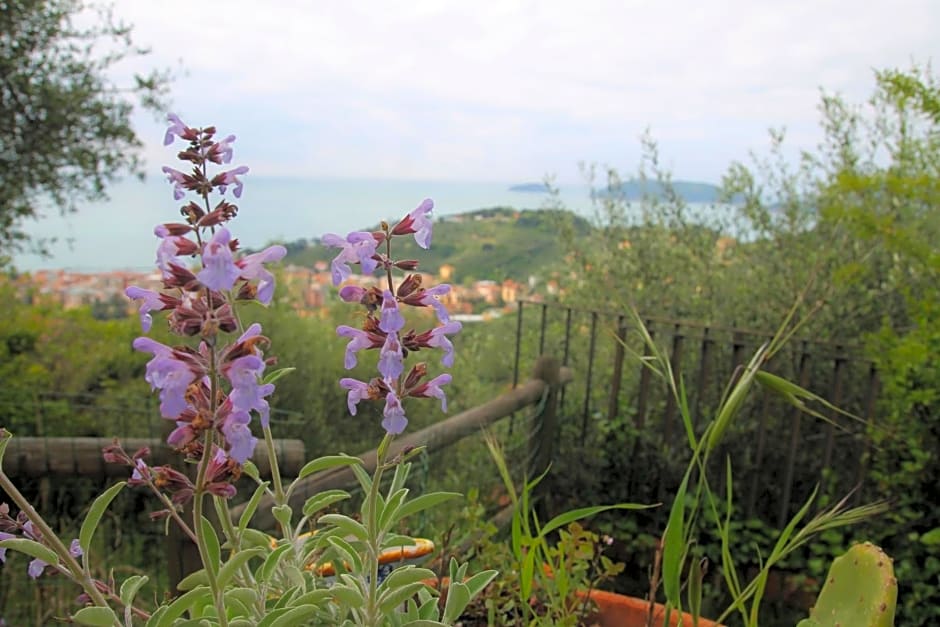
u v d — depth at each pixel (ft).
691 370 13.99
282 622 3.45
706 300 15.05
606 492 12.54
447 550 6.67
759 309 14.60
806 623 5.13
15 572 9.98
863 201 12.05
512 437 12.90
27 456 10.34
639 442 12.54
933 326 10.09
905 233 10.88
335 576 5.41
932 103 10.55
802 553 11.18
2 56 16.81
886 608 4.68
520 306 14.46
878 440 10.55
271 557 4.18
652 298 15.49
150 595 9.72
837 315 13.75
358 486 8.18
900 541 10.44
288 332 15.76
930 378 9.98
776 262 14.78
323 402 15.25
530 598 6.46
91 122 18.48
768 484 12.48
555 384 12.64
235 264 3.12
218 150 3.71
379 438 15.21
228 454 3.37
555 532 12.02
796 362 13.48
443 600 6.02
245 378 3.11
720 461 12.45
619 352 12.80
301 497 7.35
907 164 13.03
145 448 3.78
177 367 3.07
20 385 15.71
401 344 3.68
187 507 7.00
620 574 11.91
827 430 11.26
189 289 3.10
